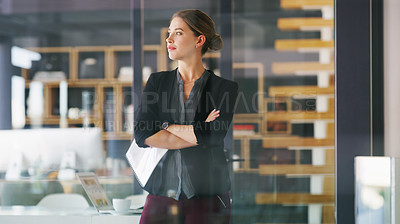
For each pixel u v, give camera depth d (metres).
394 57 3.29
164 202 3.39
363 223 3.15
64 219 3.35
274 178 3.36
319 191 3.33
